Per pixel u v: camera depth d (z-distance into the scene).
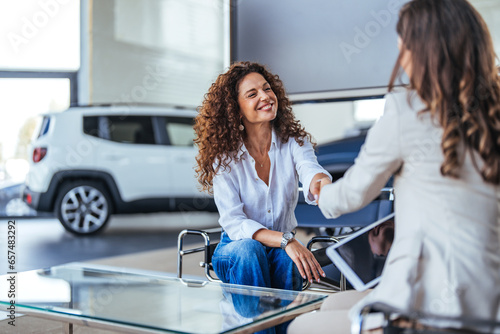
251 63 2.26
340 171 4.97
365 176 1.27
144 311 1.68
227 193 2.17
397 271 1.18
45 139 5.78
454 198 1.16
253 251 2.03
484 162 1.15
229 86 2.20
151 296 1.89
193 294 1.90
